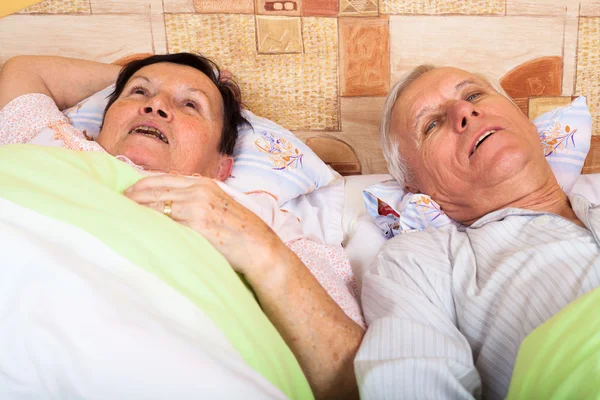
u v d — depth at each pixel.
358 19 1.81
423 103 1.41
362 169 1.88
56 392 0.56
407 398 0.84
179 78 1.41
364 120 1.86
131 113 1.32
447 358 0.85
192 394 0.58
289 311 0.89
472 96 1.41
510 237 1.16
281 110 1.84
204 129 1.37
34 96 1.45
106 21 1.74
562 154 1.50
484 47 1.88
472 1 1.84
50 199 0.70
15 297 0.58
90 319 0.58
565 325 0.78
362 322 1.06
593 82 1.92
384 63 1.84
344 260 1.25
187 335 0.64
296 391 0.79
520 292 1.00
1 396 0.54
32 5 1.71
